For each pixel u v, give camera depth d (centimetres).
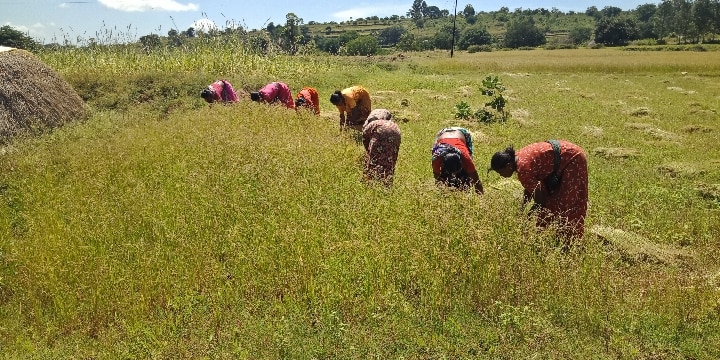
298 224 500
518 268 421
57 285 441
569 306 401
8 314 426
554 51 5653
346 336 362
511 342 358
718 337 376
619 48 5941
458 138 584
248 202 553
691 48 5406
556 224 475
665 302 414
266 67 1808
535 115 1412
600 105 1619
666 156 986
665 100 1791
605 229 555
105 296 425
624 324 386
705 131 1240
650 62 3319
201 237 504
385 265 437
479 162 869
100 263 462
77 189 641
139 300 420
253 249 471
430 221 463
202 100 1310
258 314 402
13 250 502
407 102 1508
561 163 511
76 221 542
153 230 522
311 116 938
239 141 741
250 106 955
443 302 405
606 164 911
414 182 579
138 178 674
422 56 5019
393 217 501
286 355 350
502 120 1295
